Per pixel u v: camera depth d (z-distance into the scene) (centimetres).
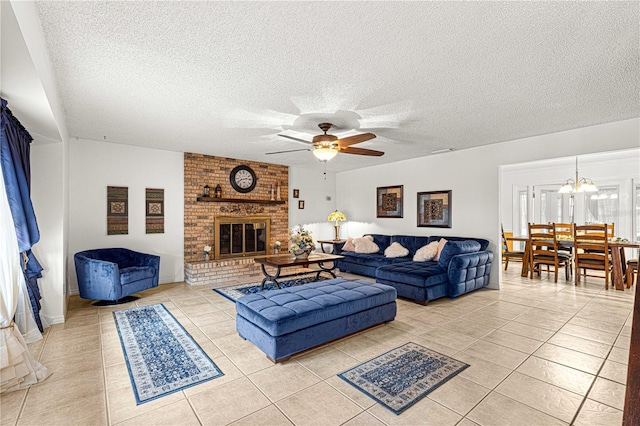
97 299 385
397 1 164
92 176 458
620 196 648
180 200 536
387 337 295
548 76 254
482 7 170
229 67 237
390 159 618
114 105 314
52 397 201
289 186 692
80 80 257
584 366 237
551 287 497
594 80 261
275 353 238
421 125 384
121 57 222
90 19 178
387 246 622
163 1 164
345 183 762
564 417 179
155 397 200
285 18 179
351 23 184
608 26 187
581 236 505
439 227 563
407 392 204
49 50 211
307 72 245
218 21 181
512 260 735
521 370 231
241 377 224
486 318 347
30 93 209
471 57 223
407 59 226
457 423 174
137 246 495
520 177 798
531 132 419
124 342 282
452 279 418
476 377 222
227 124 378
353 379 220
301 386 212
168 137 439
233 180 594
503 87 274
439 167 564
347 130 405
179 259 534
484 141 471
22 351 219
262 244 640
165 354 259
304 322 252
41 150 327
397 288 429
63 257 338
